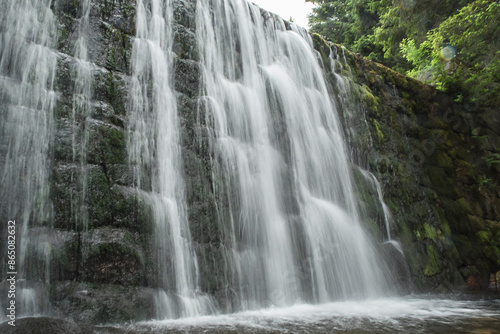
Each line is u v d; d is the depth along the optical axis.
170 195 6.14
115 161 5.66
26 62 5.38
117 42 6.54
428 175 12.30
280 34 10.10
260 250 6.83
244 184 7.22
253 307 6.12
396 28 16.67
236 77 8.50
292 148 8.63
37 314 4.28
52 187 4.96
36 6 5.77
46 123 5.23
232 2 9.12
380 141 11.23
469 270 10.95
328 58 11.18
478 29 13.12
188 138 6.79
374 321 5.16
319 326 4.73
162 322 4.77
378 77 12.30
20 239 4.52
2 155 4.75
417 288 9.12
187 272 5.71
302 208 7.96
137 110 6.30
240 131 7.82
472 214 12.40
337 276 7.57
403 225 10.20
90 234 5.02
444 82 14.14
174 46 7.46
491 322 5.24
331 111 10.20
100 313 4.55
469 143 13.98
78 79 5.79
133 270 5.14
